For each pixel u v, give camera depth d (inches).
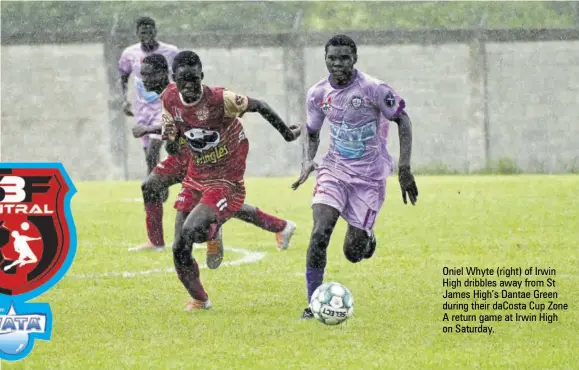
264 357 755.4
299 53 2935.5
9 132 2915.8
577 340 818.2
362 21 2970.0
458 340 815.1
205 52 2945.4
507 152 2920.8
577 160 2913.4
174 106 911.0
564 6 2977.4
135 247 1371.8
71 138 2913.4
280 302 974.4
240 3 3011.8
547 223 1631.4
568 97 2913.4
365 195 951.0
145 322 883.4
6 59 2910.9
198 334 833.5
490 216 1737.2
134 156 2906.0
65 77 2910.9
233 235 1519.4
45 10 2962.6
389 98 917.2
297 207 1946.4
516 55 2915.8
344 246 991.0
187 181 957.2
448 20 2952.8
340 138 943.7
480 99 2915.8
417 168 2906.0
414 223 1651.1
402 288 1053.2
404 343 801.6
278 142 2891.2
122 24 2942.9
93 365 738.2
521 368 724.0
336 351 773.3
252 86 2942.9
